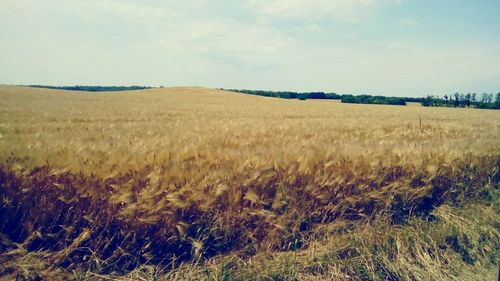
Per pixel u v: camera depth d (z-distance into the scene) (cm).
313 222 382
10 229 315
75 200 318
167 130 838
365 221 389
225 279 283
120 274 293
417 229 377
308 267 310
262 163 414
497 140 648
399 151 502
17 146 397
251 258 322
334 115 2123
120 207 322
